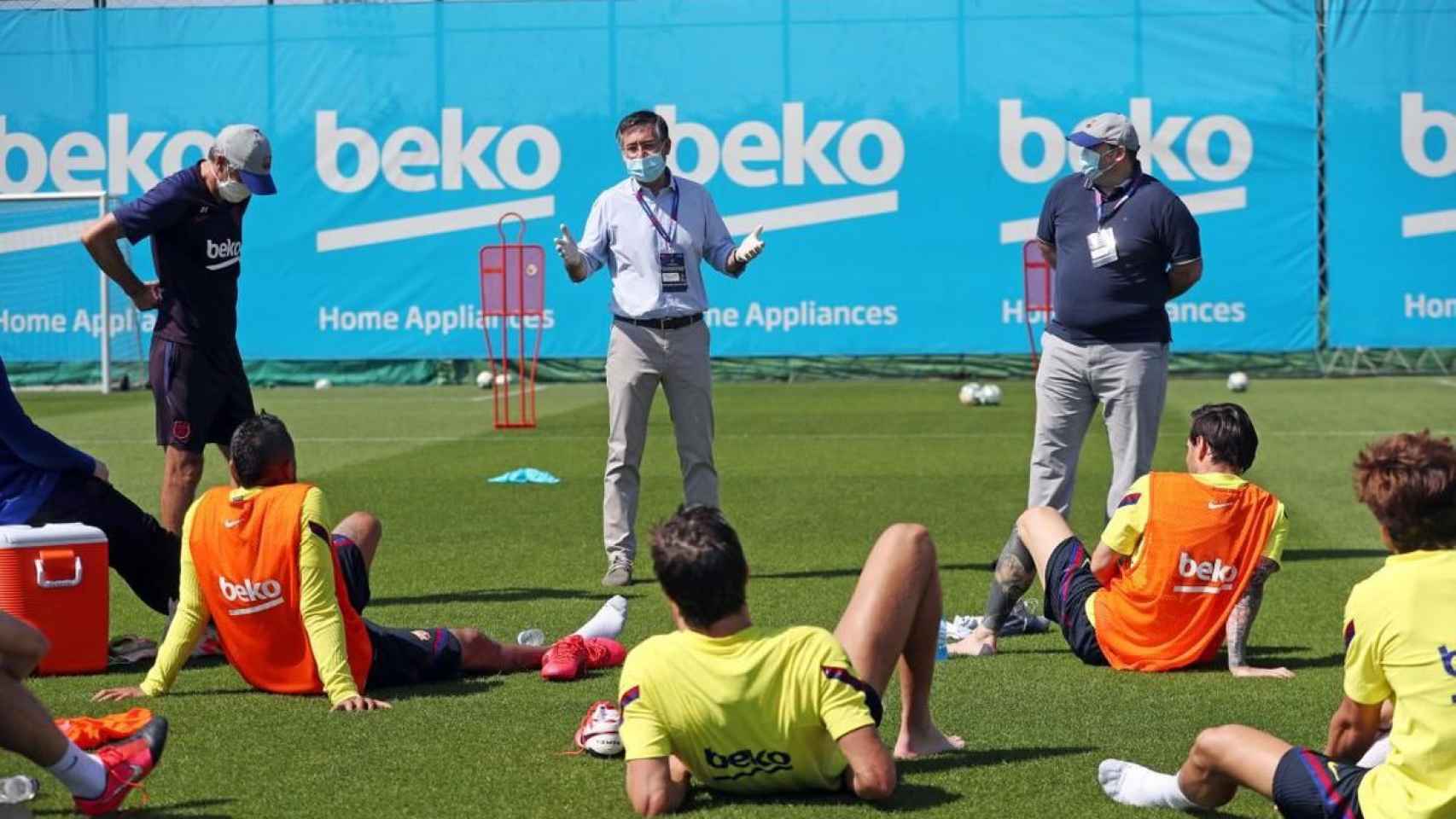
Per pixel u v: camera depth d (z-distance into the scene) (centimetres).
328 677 1617
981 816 1258
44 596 1806
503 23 6681
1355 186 6425
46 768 1243
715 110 6638
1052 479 2364
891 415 5312
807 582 2459
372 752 1475
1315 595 2303
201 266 2198
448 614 2241
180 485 2208
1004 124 6544
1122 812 1275
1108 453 4253
